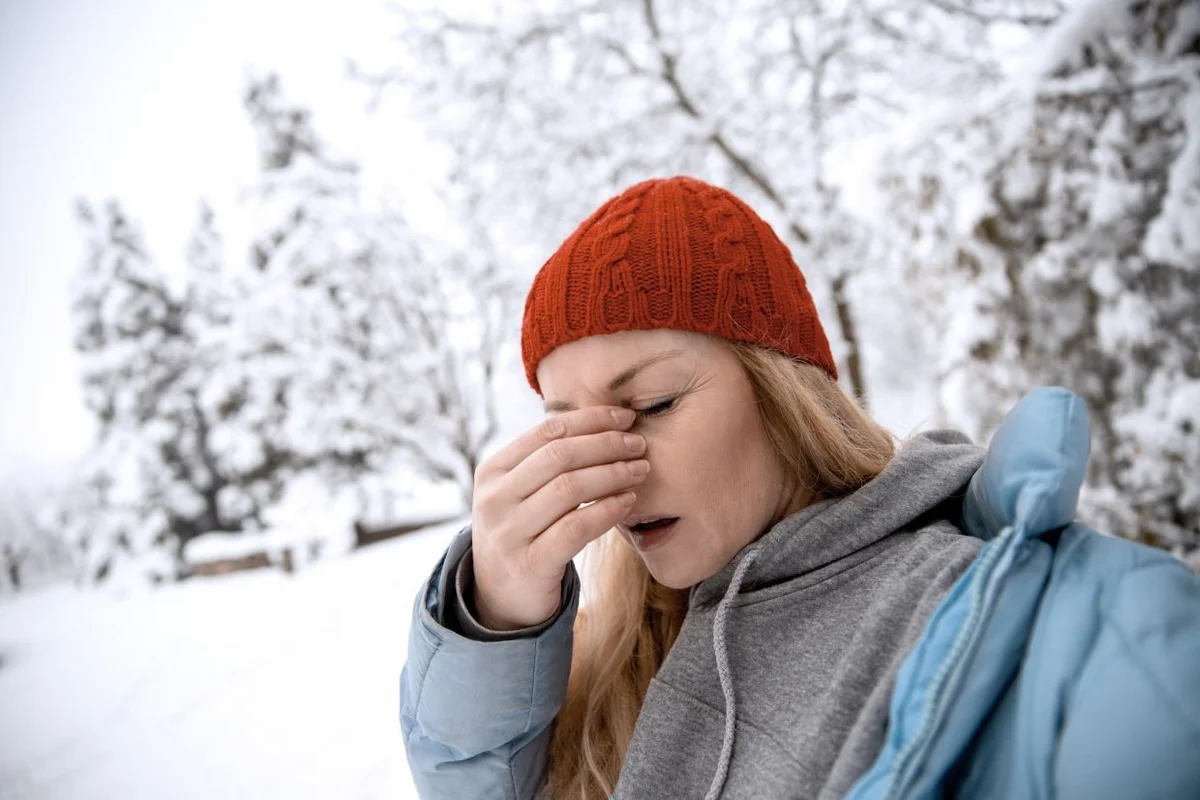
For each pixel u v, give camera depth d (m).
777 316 0.80
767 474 0.79
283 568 9.59
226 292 11.40
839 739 0.58
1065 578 0.54
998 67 4.33
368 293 10.48
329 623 6.35
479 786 0.82
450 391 10.84
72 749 4.86
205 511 11.50
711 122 4.81
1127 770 0.42
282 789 3.49
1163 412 2.21
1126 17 2.28
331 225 10.02
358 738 3.87
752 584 0.77
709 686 0.74
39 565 15.54
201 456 11.52
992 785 0.49
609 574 1.00
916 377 11.04
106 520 11.35
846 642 0.66
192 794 3.69
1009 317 2.67
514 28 4.69
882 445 0.90
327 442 10.66
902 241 3.37
